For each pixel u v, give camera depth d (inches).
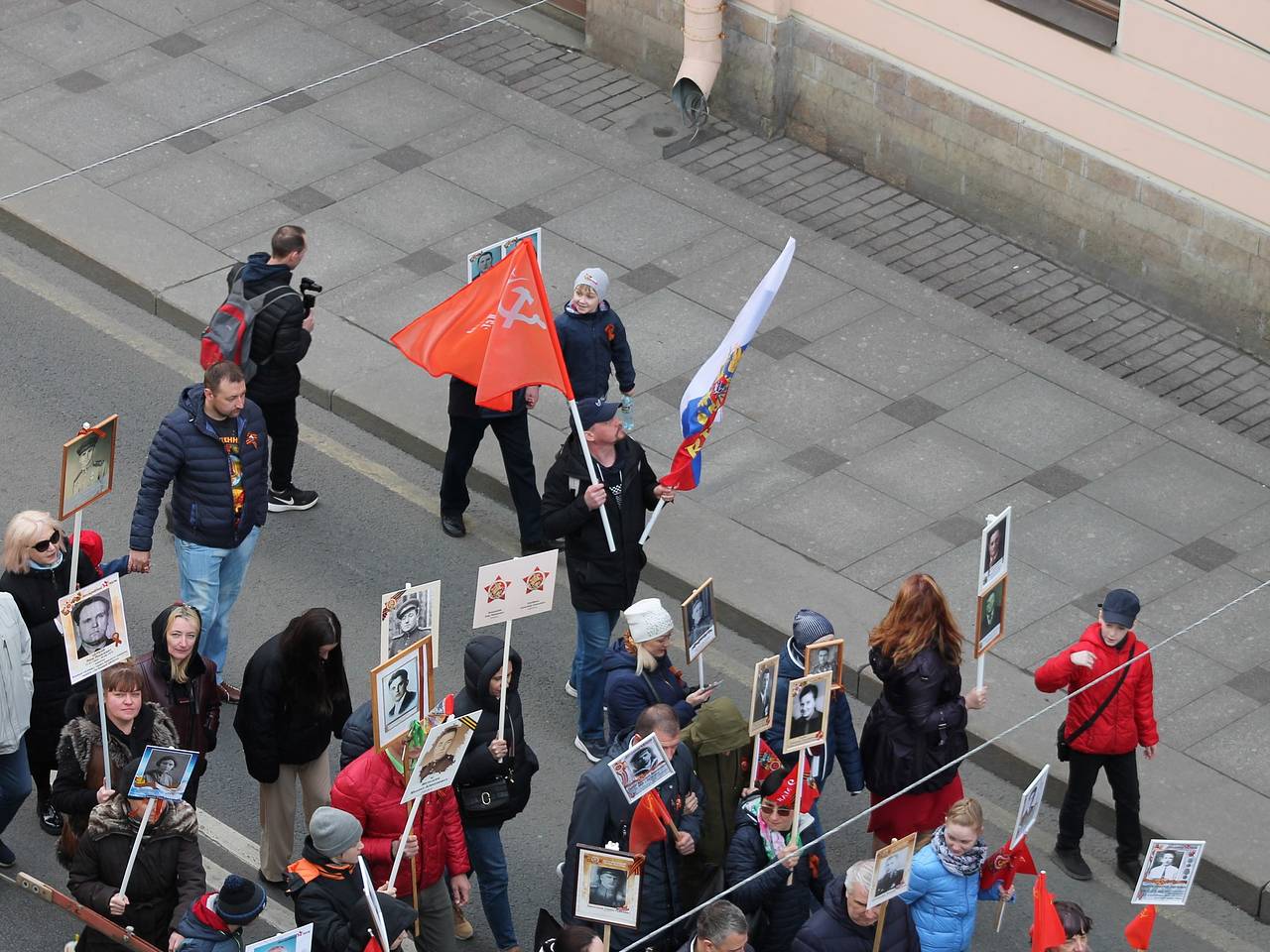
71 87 946.7
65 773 494.9
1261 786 588.7
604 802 479.2
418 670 474.0
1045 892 461.1
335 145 911.0
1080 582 670.5
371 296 813.2
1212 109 770.2
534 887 554.9
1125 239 820.6
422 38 996.6
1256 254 778.2
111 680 486.0
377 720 465.1
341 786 476.4
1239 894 559.8
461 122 930.7
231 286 669.3
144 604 653.3
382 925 432.5
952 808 473.4
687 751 492.4
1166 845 471.2
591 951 430.3
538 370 598.2
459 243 847.7
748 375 772.6
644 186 890.1
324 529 698.8
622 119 940.0
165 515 694.5
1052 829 587.2
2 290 823.7
